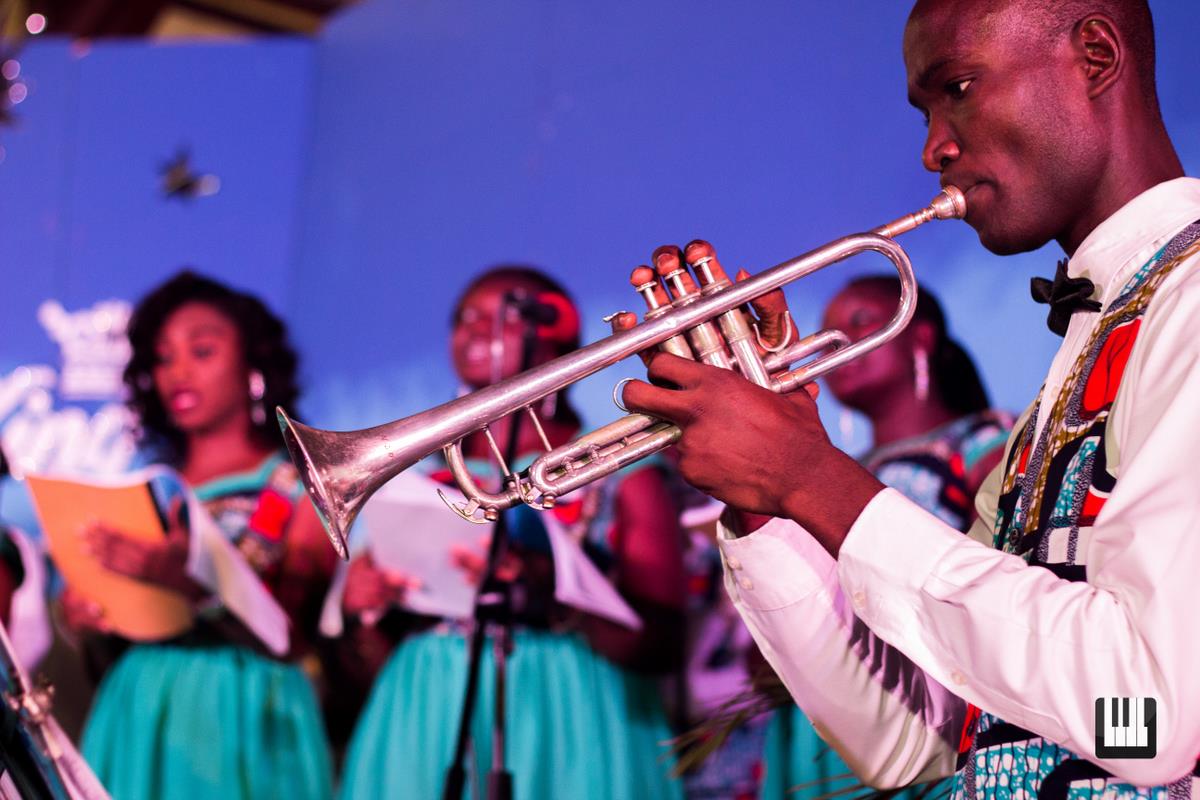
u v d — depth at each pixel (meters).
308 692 3.50
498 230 4.00
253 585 3.42
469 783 3.03
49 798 1.47
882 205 3.12
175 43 4.63
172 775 3.37
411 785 3.09
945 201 1.24
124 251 4.54
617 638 3.05
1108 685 0.98
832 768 2.65
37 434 4.39
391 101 4.34
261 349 3.92
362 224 4.33
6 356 4.50
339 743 3.51
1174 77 2.63
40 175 4.61
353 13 4.51
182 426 3.86
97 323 4.48
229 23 4.84
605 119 3.79
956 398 2.87
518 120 4.00
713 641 3.14
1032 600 1.02
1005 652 1.02
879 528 1.08
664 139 3.63
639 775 3.04
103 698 3.47
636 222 3.68
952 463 2.81
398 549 2.98
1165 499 1.00
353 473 1.27
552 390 1.26
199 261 4.52
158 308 3.92
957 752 1.35
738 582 1.32
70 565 3.45
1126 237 1.20
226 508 3.67
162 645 3.46
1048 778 1.11
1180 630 0.97
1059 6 1.20
